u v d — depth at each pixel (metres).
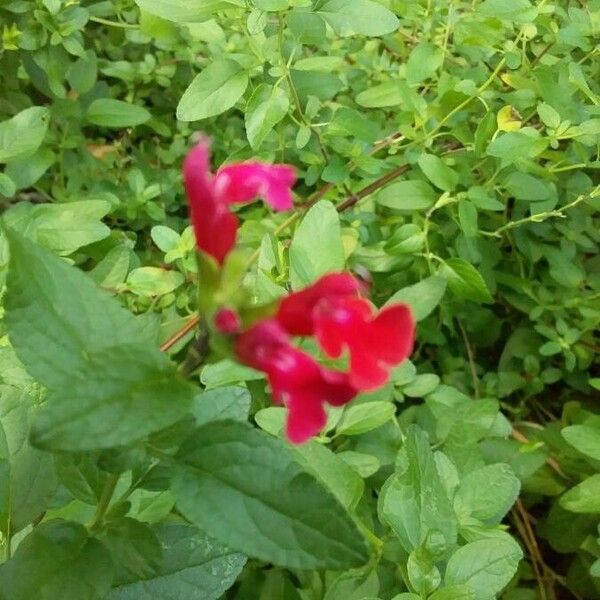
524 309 0.35
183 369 0.13
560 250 0.35
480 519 0.22
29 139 0.28
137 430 0.12
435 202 0.31
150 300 0.29
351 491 0.21
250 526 0.13
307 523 0.13
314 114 0.30
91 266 0.33
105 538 0.16
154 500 0.20
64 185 0.36
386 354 0.13
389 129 0.36
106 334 0.14
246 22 0.28
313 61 0.28
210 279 0.13
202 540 0.18
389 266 0.31
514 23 0.32
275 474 0.13
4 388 0.19
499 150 0.28
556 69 0.31
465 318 0.35
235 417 0.16
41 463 0.18
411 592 0.20
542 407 0.36
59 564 0.15
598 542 0.26
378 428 0.27
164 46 0.36
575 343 0.35
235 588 0.27
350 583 0.22
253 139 0.27
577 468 0.32
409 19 0.33
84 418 0.12
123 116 0.34
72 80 0.35
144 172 0.37
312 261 0.24
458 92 0.30
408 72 0.30
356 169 0.32
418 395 0.29
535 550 0.31
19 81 0.38
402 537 0.20
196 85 0.27
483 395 0.35
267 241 0.26
